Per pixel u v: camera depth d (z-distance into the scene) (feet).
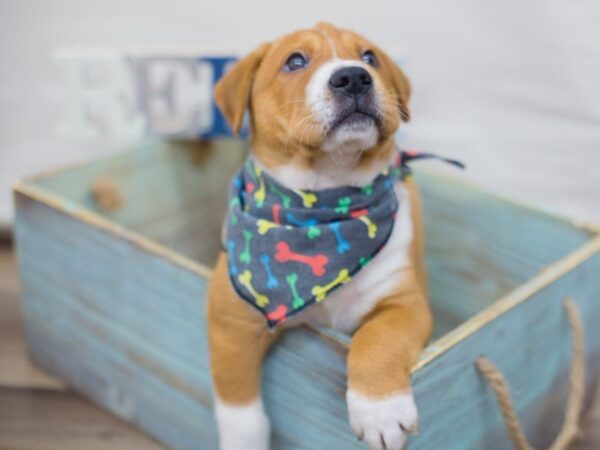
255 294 4.00
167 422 5.20
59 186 5.88
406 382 3.72
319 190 4.04
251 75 4.30
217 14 7.08
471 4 6.80
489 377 4.23
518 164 7.16
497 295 5.78
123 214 6.27
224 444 4.38
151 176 6.38
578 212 7.18
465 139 7.17
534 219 5.44
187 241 6.75
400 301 4.18
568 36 6.67
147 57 6.33
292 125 3.94
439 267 6.06
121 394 5.45
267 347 4.24
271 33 7.09
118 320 5.24
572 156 7.02
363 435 3.72
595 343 5.32
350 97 3.79
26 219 5.62
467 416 4.31
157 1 7.07
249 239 4.06
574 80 6.79
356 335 3.90
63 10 7.11
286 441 4.38
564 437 4.77
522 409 4.81
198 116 6.40
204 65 6.31
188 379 4.91
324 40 4.14
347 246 3.98
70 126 6.55
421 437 4.00
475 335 4.15
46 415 5.53
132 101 6.56
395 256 4.19
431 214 6.00
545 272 4.74
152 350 5.08
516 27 6.75
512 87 6.96
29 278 5.81
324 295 3.94
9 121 7.43
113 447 5.25
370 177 4.10
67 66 6.40
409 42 6.98
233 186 4.36
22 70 7.28
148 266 4.85
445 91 7.09
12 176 7.54
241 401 4.28
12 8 7.11
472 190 5.73
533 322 4.63
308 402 4.15
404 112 4.42
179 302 4.74
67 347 5.72
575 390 4.81
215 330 4.24
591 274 5.02
